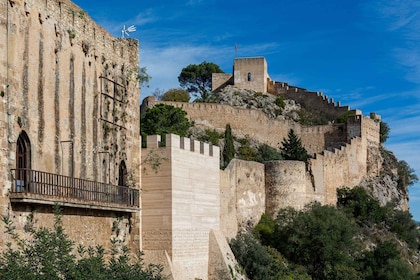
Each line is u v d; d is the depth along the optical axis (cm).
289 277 6800
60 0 4209
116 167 4919
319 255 7444
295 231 7506
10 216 3506
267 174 8238
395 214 10256
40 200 3638
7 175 3506
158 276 3925
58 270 3108
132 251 5044
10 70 3588
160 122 9362
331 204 9669
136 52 5312
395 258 8088
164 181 5262
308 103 14025
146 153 5331
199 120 11319
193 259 5531
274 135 11912
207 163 5881
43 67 3953
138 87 5338
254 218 7881
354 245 7931
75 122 4338
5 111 3516
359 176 11075
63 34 4212
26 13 3775
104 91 4781
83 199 4131
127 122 5125
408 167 12281
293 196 8225
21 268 3009
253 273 6475
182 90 14325
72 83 4312
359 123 11450
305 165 8825
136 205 5031
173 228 5225
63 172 4153
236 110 11588
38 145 3859
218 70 16238
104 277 3284
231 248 6581
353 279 7256
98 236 4494
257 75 14162
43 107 3938
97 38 4709
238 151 10869
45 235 3275
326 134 11856
